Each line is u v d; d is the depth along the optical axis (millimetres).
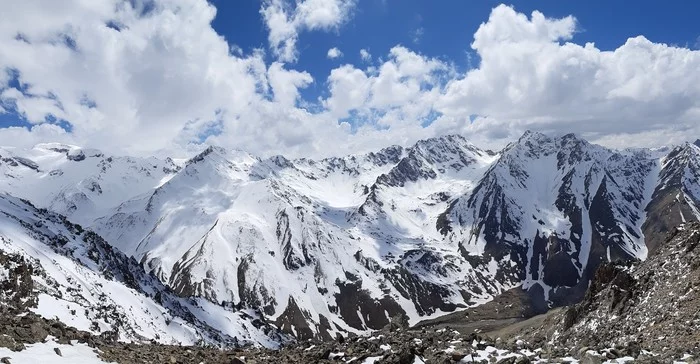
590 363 22969
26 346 22062
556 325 96625
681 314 50500
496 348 26750
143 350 26859
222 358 27672
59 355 21750
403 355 24109
